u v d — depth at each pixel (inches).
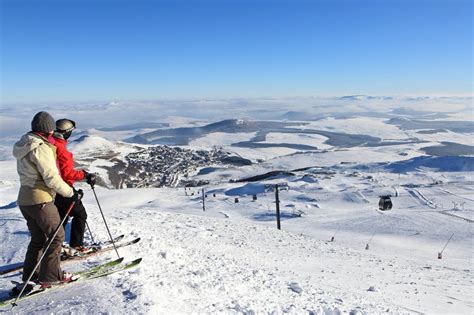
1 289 201.8
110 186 6171.3
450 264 1064.8
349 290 353.4
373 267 587.2
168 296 193.6
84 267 232.5
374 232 2046.0
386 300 339.3
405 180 4315.9
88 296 181.8
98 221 390.0
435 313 322.7
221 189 4463.6
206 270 276.7
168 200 3764.8
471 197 3063.5
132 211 773.3
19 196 180.5
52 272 187.9
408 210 2674.7
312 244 733.3
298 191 3784.5
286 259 494.0
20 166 177.8
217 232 645.9
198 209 3159.5
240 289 247.6
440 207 2765.7
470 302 414.6
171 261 281.9
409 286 462.9
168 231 530.0
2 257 269.1
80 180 217.0
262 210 2979.8
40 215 180.1
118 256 251.1
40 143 173.0
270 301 236.5
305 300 261.3
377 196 3272.6
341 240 1792.6
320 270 457.1
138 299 177.5
